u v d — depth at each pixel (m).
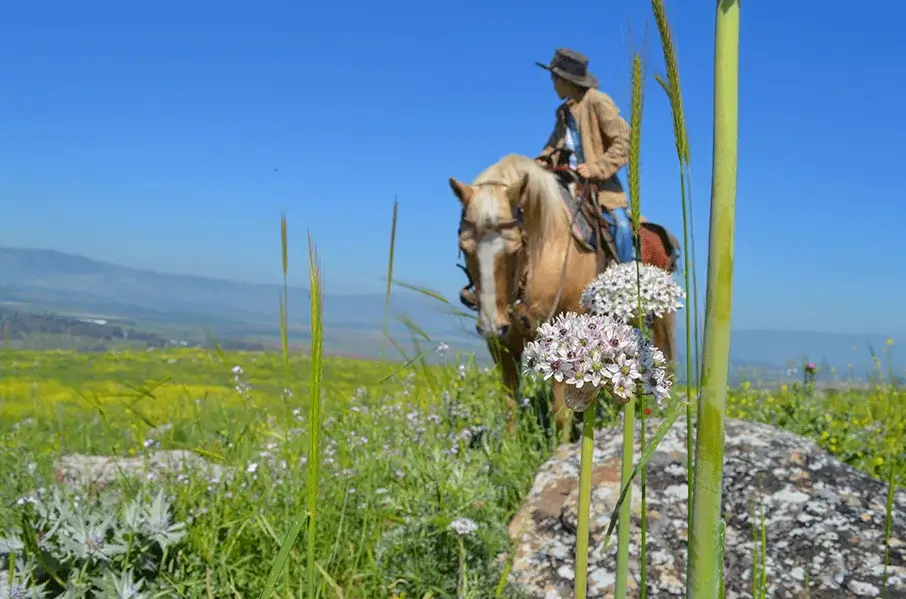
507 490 4.78
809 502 3.89
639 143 1.56
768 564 3.53
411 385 6.00
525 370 1.65
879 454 5.62
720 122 0.99
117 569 2.86
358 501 3.92
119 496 3.48
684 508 3.95
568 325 1.65
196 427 5.01
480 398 6.23
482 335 5.92
